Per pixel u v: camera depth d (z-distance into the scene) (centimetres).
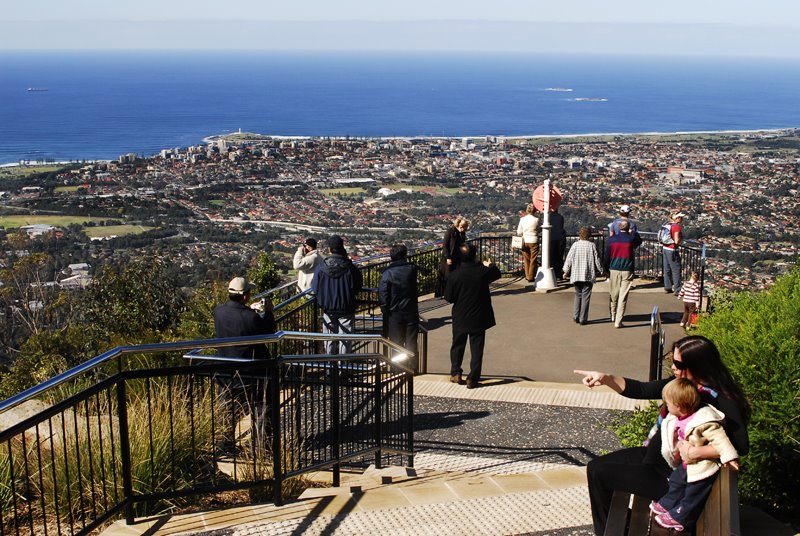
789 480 479
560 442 724
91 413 618
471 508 470
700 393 361
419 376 966
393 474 613
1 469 501
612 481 390
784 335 489
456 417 799
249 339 475
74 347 1385
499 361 1039
